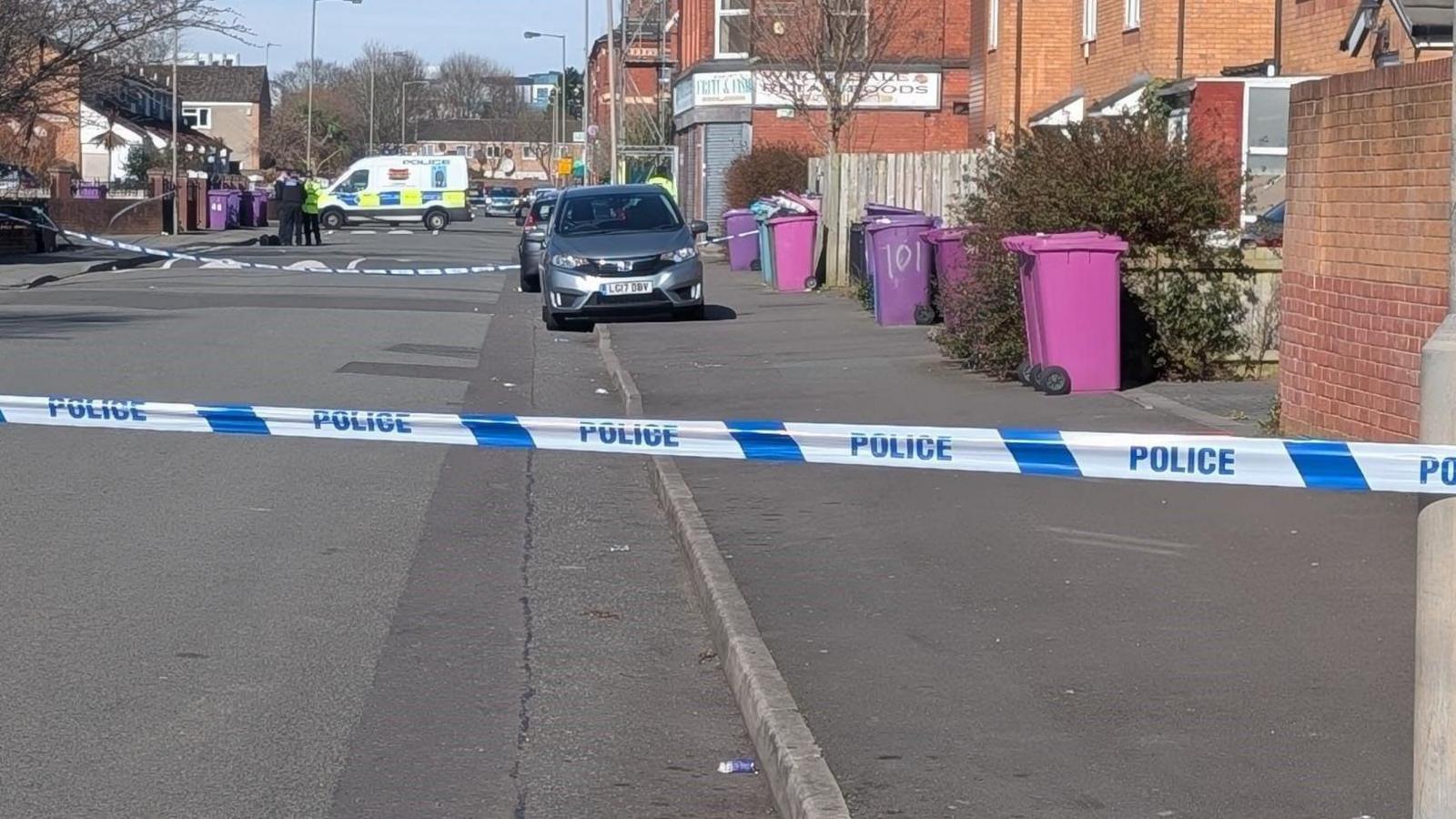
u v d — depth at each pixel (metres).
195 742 5.58
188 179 51.25
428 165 60.19
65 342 17.20
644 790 5.24
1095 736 5.29
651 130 53.47
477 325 20.72
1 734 5.62
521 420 6.05
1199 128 17.80
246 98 101.12
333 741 5.62
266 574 7.82
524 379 15.39
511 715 5.92
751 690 5.75
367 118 117.25
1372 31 17.72
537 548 8.53
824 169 26.00
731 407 12.60
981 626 6.56
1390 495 8.68
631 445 5.91
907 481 9.46
